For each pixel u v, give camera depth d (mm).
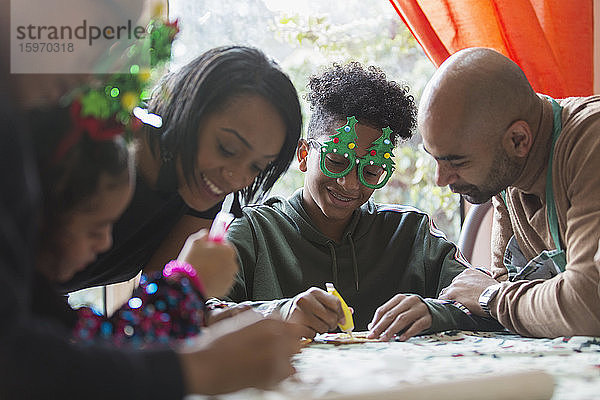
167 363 568
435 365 986
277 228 1781
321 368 951
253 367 601
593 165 1324
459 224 2580
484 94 1370
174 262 1003
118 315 880
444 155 1418
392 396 651
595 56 2312
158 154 1194
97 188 693
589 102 1430
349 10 2553
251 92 1131
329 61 2539
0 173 511
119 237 1284
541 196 1460
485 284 1515
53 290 804
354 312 1753
